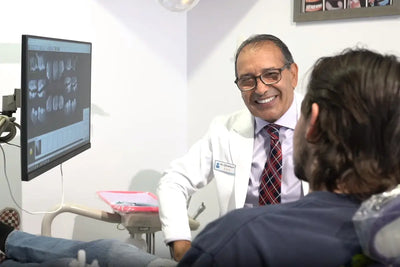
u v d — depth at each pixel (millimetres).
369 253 694
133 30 2773
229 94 2967
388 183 743
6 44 2111
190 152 2014
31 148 1562
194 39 3111
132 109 2818
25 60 1484
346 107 731
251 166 1859
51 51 1700
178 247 1667
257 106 1750
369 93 722
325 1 2553
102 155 2668
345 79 745
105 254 1082
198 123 3150
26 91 1497
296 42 2693
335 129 742
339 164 744
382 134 724
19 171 2207
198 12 3072
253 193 1838
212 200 3039
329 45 2578
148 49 2881
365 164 728
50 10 2299
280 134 1789
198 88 3125
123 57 2727
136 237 2062
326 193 766
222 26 2971
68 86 1896
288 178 1757
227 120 2012
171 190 1854
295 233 723
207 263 743
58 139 1815
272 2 2756
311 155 789
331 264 704
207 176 2012
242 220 752
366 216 701
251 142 1868
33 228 2318
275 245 719
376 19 2416
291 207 762
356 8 2445
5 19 2104
